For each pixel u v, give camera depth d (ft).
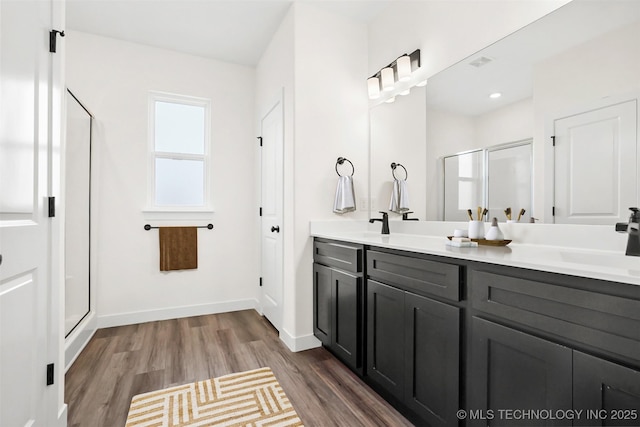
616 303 2.52
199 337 8.13
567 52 4.33
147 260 9.43
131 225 9.23
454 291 3.95
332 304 6.72
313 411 5.00
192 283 10.00
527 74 4.83
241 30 8.71
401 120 7.34
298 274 7.49
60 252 4.45
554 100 4.48
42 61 4.01
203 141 10.48
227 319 9.62
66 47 8.55
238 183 10.68
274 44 8.88
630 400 2.42
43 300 4.02
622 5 3.80
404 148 7.27
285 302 7.94
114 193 9.03
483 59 5.48
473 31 5.65
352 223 8.08
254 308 10.78
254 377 6.07
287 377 6.07
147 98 9.45
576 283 2.81
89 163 8.28
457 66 5.96
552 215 4.55
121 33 8.82
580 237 4.22
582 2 4.18
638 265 3.29
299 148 7.51
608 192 3.93
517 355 3.26
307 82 7.61
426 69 6.66
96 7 7.66
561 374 2.87
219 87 10.39
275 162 8.77
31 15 3.74
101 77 8.89
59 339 4.40
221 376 6.11
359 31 8.39
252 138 10.85
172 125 10.04
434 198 6.55
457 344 3.88
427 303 4.33
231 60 10.42
